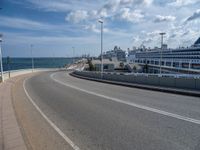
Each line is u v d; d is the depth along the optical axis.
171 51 93.12
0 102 12.45
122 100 12.55
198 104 11.07
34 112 9.86
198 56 76.69
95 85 23.41
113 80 28.92
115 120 7.96
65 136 6.42
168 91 16.50
